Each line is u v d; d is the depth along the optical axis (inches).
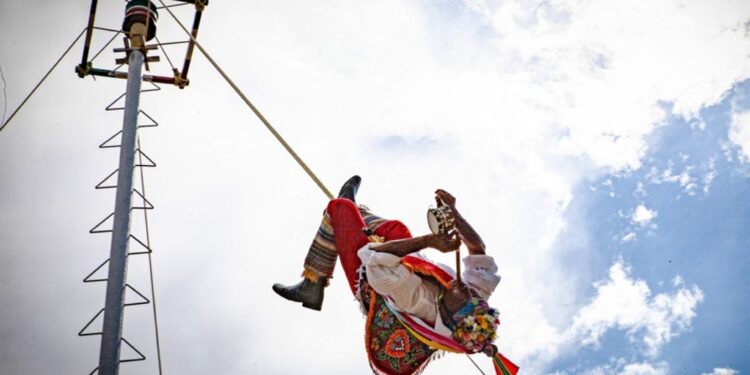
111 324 259.9
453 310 195.0
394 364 204.4
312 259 218.1
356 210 209.6
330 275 220.4
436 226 185.0
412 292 192.7
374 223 208.5
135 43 331.3
